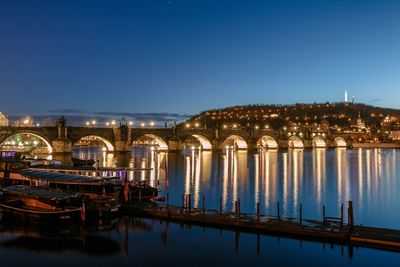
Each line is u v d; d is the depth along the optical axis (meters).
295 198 66.12
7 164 65.06
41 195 45.25
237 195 68.25
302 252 35.53
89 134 166.12
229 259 34.47
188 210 46.66
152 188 57.41
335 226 39.47
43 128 153.00
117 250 36.41
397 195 70.25
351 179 93.00
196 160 150.12
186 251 36.19
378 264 33.06
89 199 47.81
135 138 183.25
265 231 40.19
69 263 33.69
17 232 41.72
